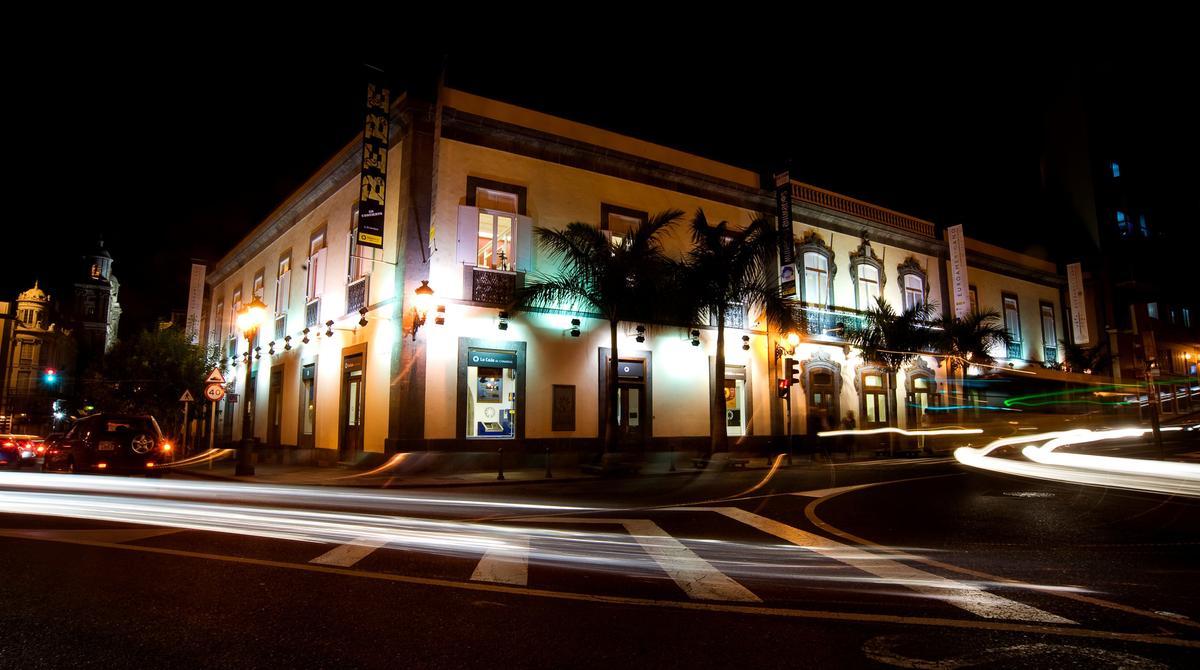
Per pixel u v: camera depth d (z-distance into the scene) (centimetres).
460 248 1992
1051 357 4025
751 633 427
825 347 2802
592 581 560
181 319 5566
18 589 510
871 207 3095
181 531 779
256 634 411
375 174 1969
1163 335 4731
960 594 529
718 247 2083
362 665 361
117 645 388
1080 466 1811
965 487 1341
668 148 2466
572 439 2112
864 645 405
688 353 2397
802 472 1828
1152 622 455
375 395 2019
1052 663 376
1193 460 1817
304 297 2656
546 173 2178
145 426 1812
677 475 1825
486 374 2017
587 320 2203
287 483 1627
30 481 1484
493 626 434
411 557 647
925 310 2859
